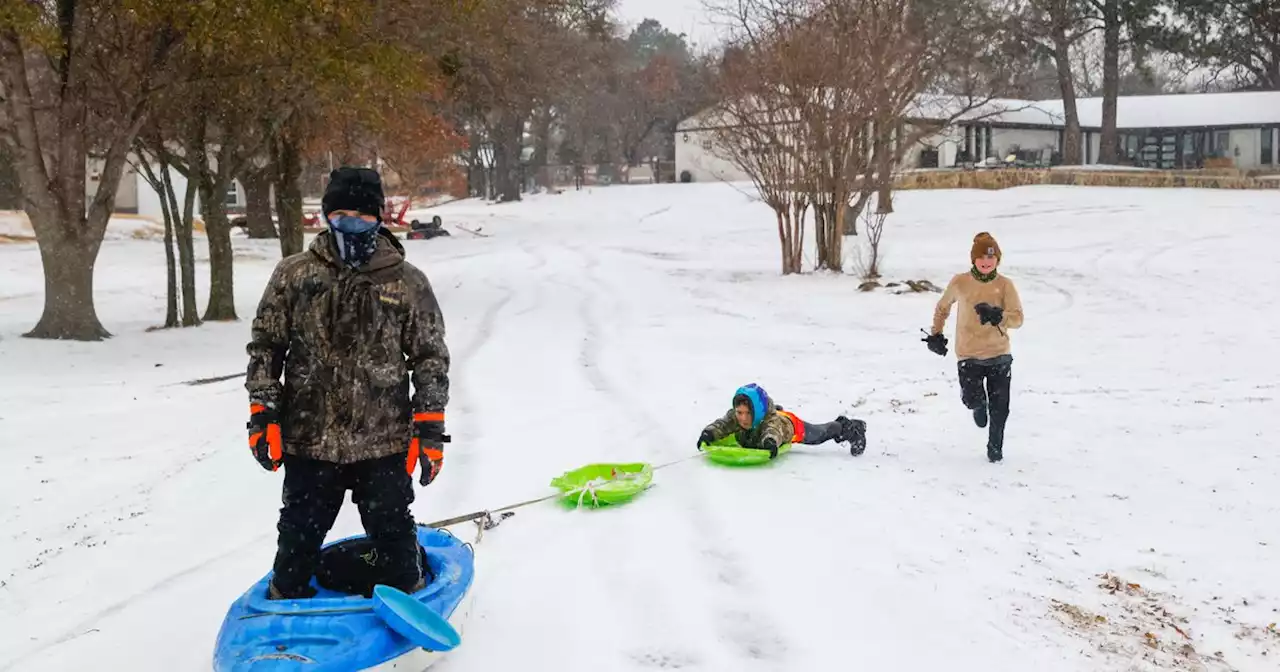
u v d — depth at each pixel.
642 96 80.50
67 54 15.23
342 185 4.22
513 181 63.00
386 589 4.18
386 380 4.34
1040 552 5.94
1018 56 41.84
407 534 4.48
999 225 34.22
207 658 4.62
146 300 22.28
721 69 26.42
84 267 16.17
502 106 26.81
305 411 4.29
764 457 7.78
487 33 21.44
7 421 9.67
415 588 4.53
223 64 16.17
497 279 25.48
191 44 14.14
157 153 18.16
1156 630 4.90
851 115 22.34
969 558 5.82
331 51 15.35
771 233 36.94
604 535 6.24
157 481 7.55
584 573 5.60
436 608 4.41
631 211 49.72
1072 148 53.12
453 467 7.86
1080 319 16.09
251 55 15.48
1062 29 50.31
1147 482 7.37
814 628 4.86
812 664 4.49
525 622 4.95
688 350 14.01
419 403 4.38
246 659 3.89
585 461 8.06
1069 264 23.52
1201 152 64.12
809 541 6.09
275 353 4.32
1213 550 5.98
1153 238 28.27
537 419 9.62
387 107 19.36
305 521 4.37
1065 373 11.94
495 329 16.36
